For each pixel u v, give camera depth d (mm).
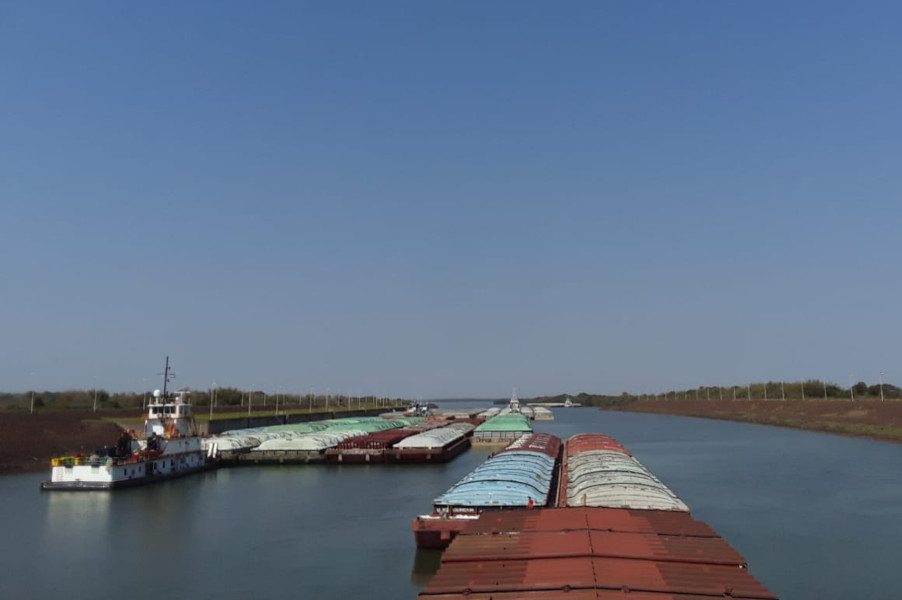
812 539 47406
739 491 67188
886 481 72812
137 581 40000
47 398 148625
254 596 37062
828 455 98625
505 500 44812
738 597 23328
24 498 67250
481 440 128750
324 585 38594
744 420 197500
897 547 45156
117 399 157750
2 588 39000
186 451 87312
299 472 87875
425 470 88625
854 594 36062
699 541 30219
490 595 24000
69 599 37094
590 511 36344
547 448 77375
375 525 54062
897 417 137375
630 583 24625
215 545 48094
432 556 43281
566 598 23406
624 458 64375
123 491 71375
